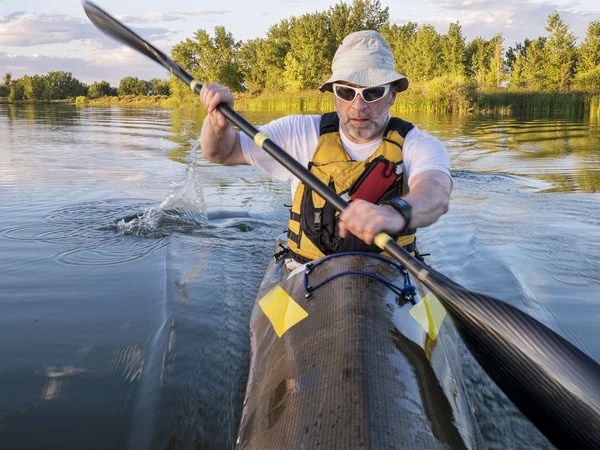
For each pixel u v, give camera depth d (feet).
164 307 10.77
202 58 165.27
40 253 13.96
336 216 8.00
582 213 18.12
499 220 17.33
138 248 14.49
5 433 7.07
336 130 8.55
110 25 8.39
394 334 5.95
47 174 24.86
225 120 7.76
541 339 5.29
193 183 23.59
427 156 7.84
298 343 6.17
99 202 19.40
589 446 5.23
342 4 161.48
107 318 10.31
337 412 4.87
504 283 12.05
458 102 83.71
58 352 9.08
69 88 213.05
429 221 6.72
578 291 11.65
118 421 7.38
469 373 8.22
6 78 214.69
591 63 109.19
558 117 72.69
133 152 33.73
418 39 130.31
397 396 5.08
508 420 7.41
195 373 8.47
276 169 9.03
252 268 13.14
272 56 150.92
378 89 8.01
